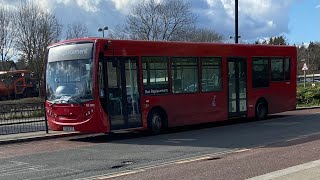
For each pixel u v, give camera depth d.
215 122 20.12
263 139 13.69
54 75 15.23
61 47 15.20
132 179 8.36
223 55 18.27
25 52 44.75
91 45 14.48
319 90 32.62
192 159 10.48
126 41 15.10
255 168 8.98
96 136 16.09
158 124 15.95
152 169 9.31
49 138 15.80
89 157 11.19
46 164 10.36
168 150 12.04
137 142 13.98
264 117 20.23
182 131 16.91
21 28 44.72
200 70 17.34
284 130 15.88
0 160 11.22
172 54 16.39
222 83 18.17
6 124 16.77
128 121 15.01
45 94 15.49
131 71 15.17
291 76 21.42
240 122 19.53
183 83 16.73
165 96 16.11
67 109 14.66
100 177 8.67
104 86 14.43
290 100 21.33
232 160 10.08
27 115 17.84
